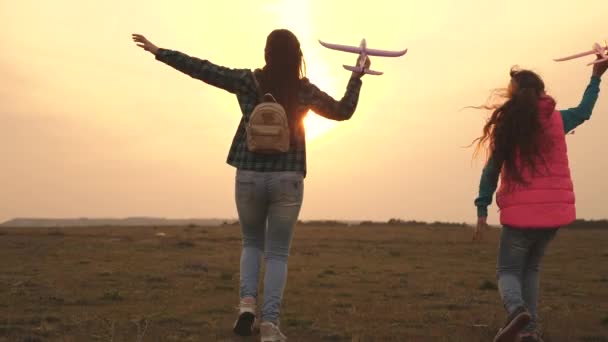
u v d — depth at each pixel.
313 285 10.45
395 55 5.50
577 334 6.59
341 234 27.55
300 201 5.46
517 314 5.32
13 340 5.80
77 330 6.33
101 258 14.77
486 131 5.70
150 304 8.05
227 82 5.50
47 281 10.14
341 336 6.27
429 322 7.15
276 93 5.41
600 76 5.82
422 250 19.45
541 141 5.45
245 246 5.80
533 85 5.68
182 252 17.06
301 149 5.43
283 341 5.40
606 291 10.32
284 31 5.52
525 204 5.47
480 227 5.74
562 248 20.69
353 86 5.58
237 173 5.48
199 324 6.71
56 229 29.33
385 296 9.25
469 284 11.05
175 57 5.48
